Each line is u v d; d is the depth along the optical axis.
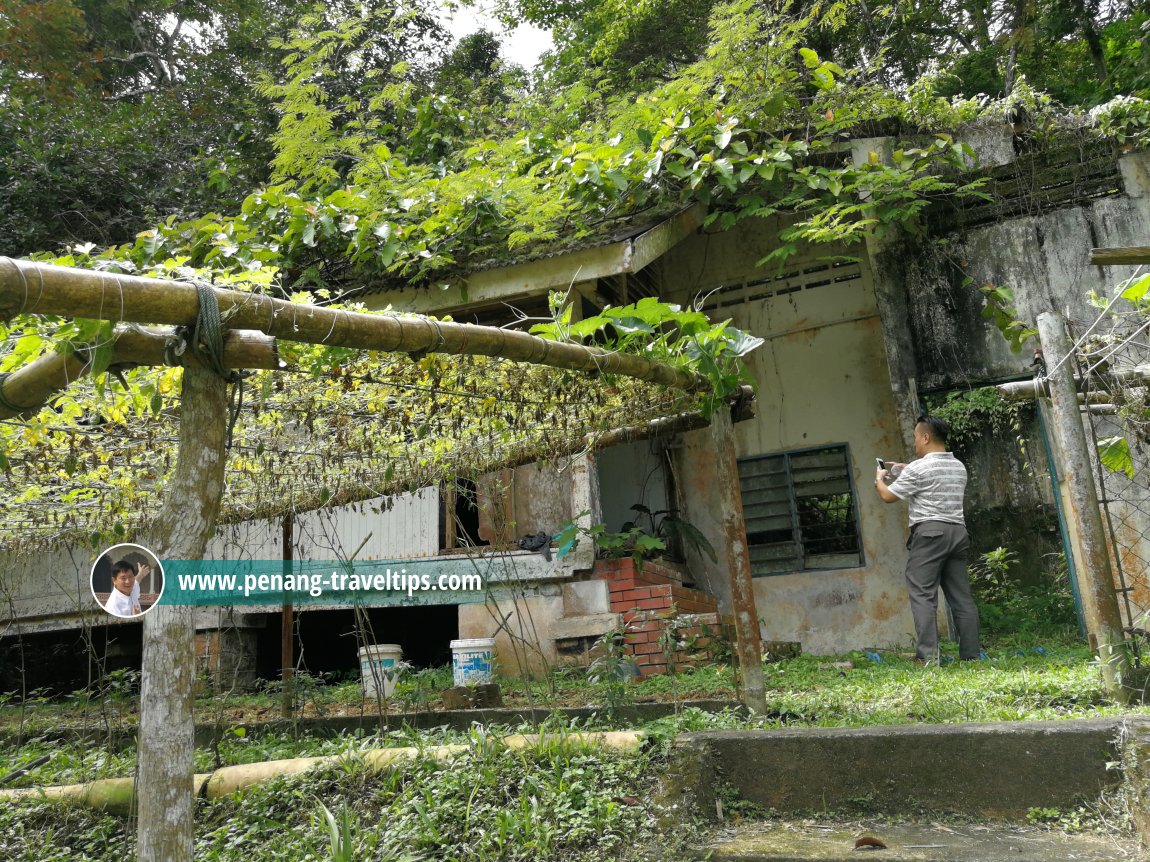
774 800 3.65
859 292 10.22
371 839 3.52
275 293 8.31
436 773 4.01
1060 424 4.99
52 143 12.20
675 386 4.59
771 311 10.53
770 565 10.12
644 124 8.89
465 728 5.59
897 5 13.75
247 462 5.48
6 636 10.01
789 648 8.67
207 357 2.88
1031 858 2.88
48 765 5.43
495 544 8.03
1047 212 8.84
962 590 7.04
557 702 6.14
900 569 9.59
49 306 2.51
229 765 5.05
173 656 2.73
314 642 9.95
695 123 8.70
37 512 6.02
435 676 7.36
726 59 8.84
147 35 15.89
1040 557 9.70
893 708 4.74
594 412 5.19
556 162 8.61
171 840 2.61
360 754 4.38
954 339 9.02
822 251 10.41
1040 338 5.21
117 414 4.32
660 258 10.92
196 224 6.84
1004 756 3.42
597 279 7.88
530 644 6.98
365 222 8.52
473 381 4.47
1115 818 3.16
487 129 11.67
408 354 3.60
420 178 9.06
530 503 8.52
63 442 4.68
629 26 14.40
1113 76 14.15
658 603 7.95
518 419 4.97
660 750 3.82
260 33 14.41
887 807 3.51
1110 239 8.59
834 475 10.05
